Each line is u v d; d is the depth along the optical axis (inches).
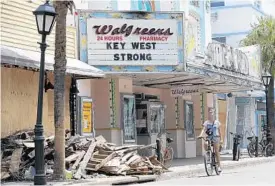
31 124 795.4
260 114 1892.2
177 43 920.9
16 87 766.5
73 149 729.0
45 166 679.7
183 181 700.0
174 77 995.9
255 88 1289.4
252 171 874.1
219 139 805.9
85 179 663.1
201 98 1346.0
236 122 1770.4
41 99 597.3
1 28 742.5
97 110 993.5
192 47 943.7
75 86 888.9
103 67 898.1
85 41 897.5
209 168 796.6
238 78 1135.0
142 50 910.4
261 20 1491.1
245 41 1496.1
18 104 768.3
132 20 909.2
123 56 904.3
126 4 1023.0
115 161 719.7
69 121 884.0
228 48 1085.1
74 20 898.1
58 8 651.5
